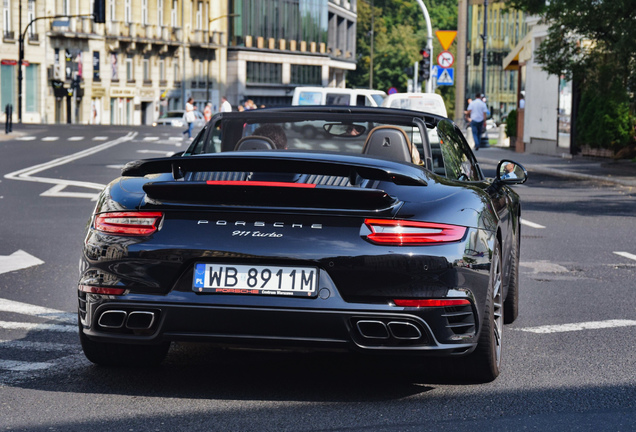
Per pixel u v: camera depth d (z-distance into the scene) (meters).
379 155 8.31
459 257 6.83
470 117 50.44
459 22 84.06
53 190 25.00
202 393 7.27
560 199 25.47
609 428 6.46
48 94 103.56
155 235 6.89
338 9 155.62
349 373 7.94
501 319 8.02
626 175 33.31
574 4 31.47
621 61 31.42
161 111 119.12
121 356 7.84
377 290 6.69
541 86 48.62
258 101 135.00
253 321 6.75
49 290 11.66
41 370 7.89
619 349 8.90
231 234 6.78
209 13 127.38
